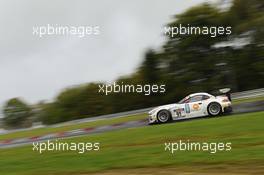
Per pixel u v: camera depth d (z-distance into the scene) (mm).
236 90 29016
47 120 28906
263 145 13719
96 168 13102
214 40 29438
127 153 14641
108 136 19031
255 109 22078
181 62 28188
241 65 29266
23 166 14406
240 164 12023
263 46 30312
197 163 12617
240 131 16203
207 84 27812
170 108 22797
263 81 28984
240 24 32906
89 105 28188
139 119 24281
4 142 23000
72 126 25266
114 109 27906
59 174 12789
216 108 22438
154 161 13234
